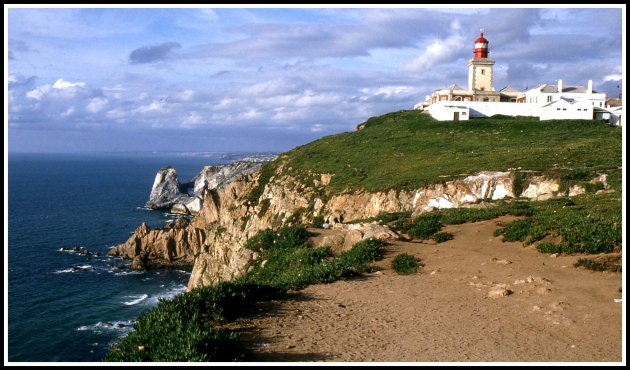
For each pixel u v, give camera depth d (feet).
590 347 31.55
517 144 203.72
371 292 47.55
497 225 78.33
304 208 187.11
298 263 65.82
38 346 128.47
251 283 46.26
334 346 32.94
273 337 34.81
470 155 186.09
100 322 146.92
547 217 74.43
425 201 144.87
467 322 37.45
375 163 202.08
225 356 30.81
